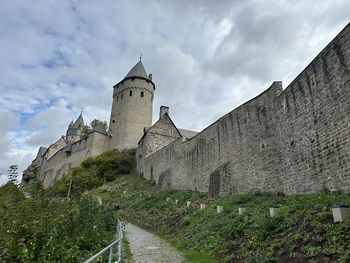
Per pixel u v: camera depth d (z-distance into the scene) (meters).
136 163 41.66
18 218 6.75
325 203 7.62
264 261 6.09
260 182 14.21
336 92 8.85
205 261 7.39
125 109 49.56
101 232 9.42
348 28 8.33
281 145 12.84
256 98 15.56
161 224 14.43
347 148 8.28
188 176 22.83
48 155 66.50
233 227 8.82
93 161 43.75
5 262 5.48
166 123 40.66
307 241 5.94
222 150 18.28
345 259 4.74
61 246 6.14
